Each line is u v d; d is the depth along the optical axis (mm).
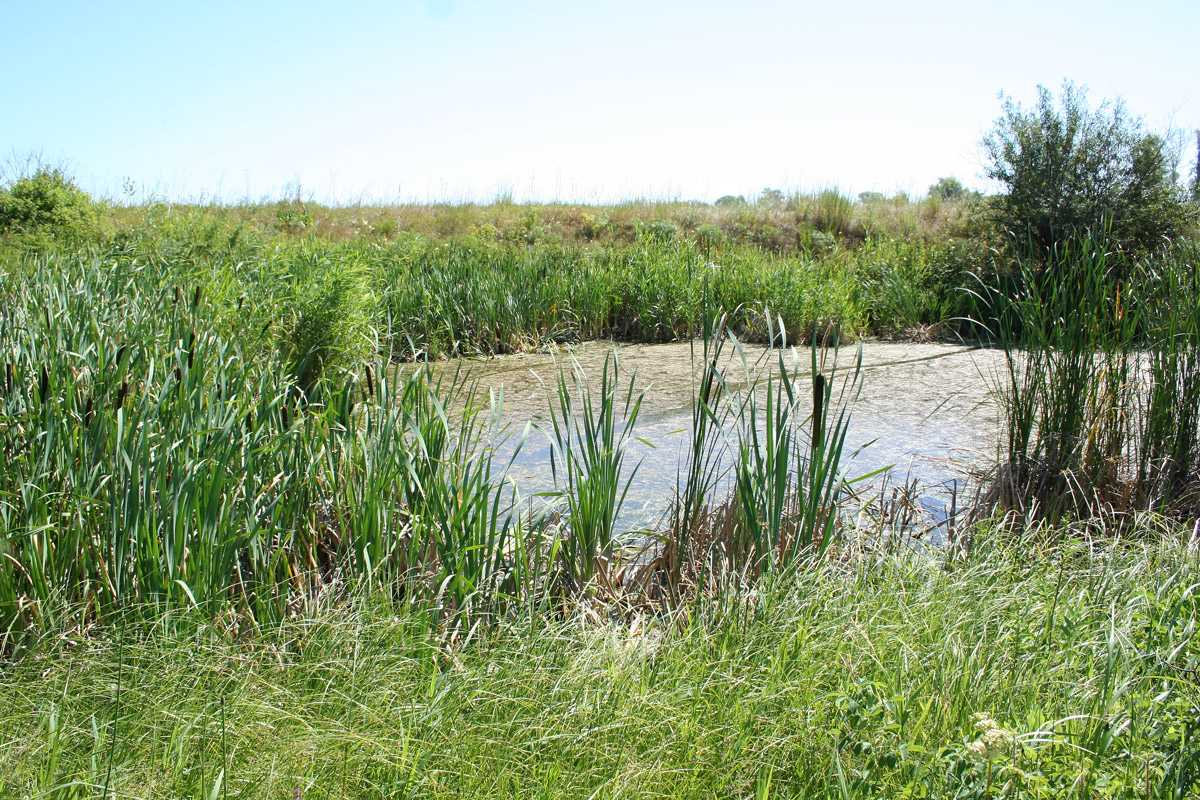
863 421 6523
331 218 17828
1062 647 2457
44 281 6043
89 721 2146
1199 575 2889
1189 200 11320
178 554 2906
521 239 16875
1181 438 4238
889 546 3686
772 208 18188
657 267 12031
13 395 3412
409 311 10195
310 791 1900
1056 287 4477
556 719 2176
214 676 2432
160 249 8555
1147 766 1784
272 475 3463
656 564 3738
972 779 1751
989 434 6098
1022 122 12156
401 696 2354
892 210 17922
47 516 2998
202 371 3625
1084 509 4254
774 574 3227
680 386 8047
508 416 6754
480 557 3268
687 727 2164
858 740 1966
